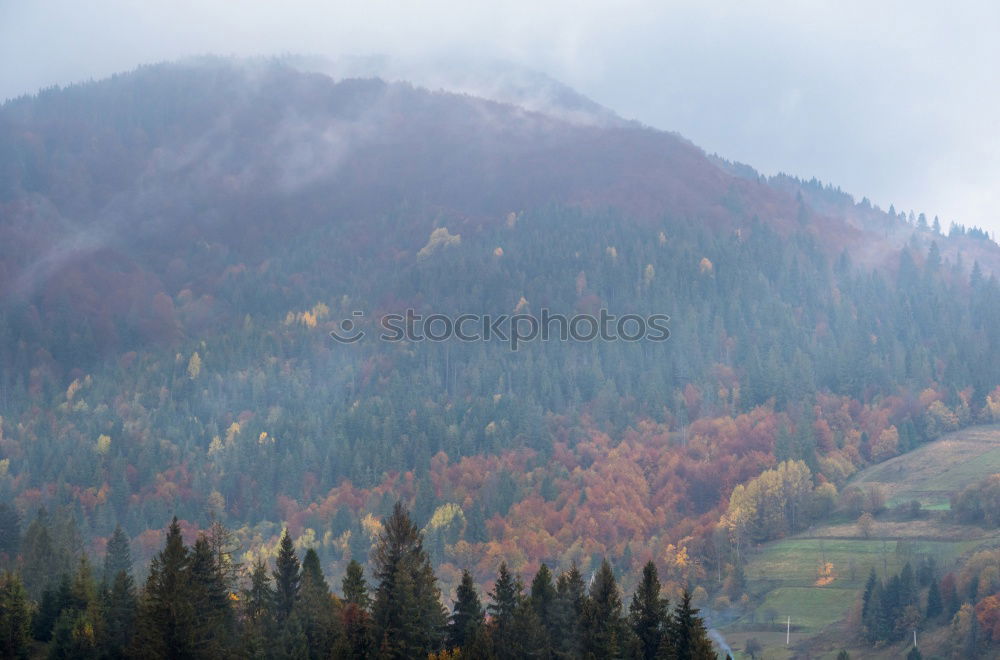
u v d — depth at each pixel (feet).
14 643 379.55
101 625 366.84
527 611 357.41
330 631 353.72
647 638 368.27
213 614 353.10
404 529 379.55
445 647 361.51
